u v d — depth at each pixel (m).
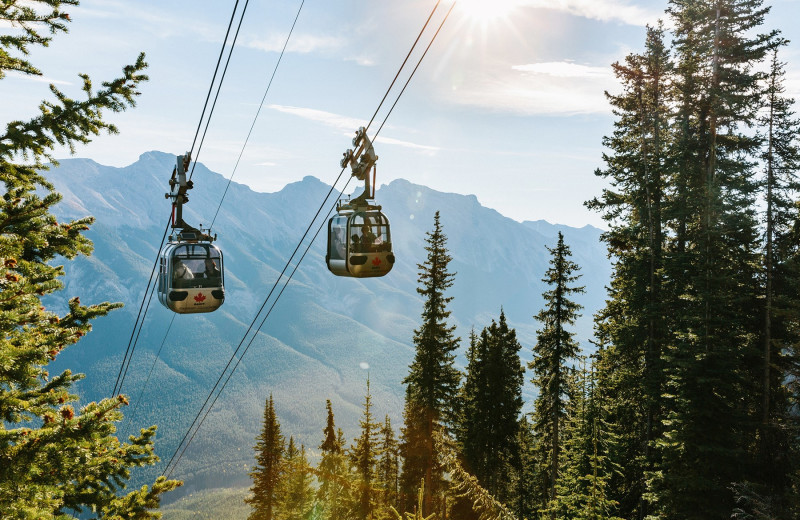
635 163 35.19
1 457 5.15
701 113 32.00
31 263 6.07
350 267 15.87
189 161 16.92
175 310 16.41
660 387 28.16
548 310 32.47
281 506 45.41
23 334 5.66
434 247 33.47
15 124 5.84
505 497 42.72
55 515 5.70
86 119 6.16
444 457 11.88
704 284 23.58
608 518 17.08
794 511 18.91
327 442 34.56
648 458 27.84
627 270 34.38
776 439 22.81
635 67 35.72
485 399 35.34
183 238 16.88
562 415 34.06
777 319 25.53
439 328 33.38
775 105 27.83
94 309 6.15
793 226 25.86
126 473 6.39
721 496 21.47
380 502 29.23
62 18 5.93
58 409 5.68
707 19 31.09
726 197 27.27
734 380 22.25
